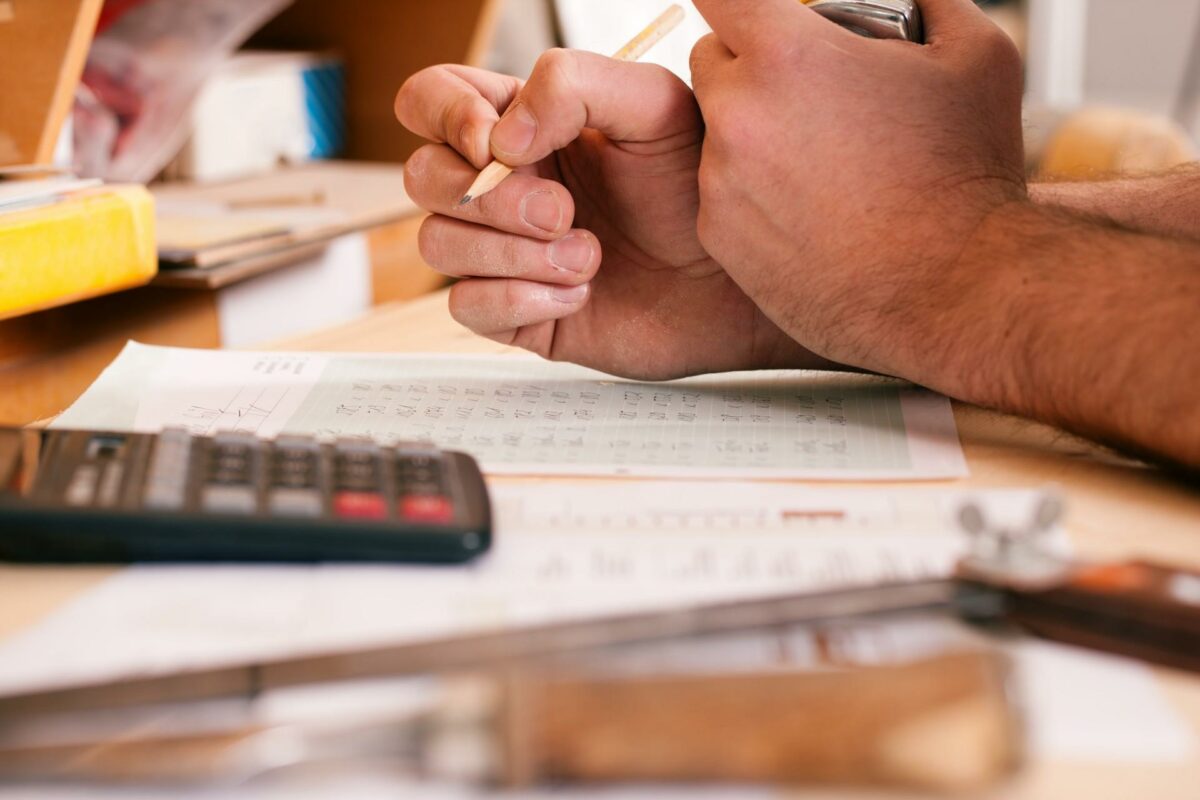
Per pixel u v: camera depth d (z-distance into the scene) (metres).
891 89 0.44
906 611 0.26
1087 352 0.40
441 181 0.50
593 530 0.34
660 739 0.21
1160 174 0.63
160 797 0.21
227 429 0.44
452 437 0.44
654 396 0.51
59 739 0.22
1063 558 0.28
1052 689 0.25
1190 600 0.25
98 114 1.08
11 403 0.81
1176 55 2.54
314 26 1.47
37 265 0.67
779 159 0.44
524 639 0.24
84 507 0.31
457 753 0.21
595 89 0.47
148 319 0.89
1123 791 0.21
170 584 0.30
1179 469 0.38
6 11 0.82
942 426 0.46
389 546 0.31
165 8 1.14
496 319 0.52
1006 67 0.47
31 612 0.29
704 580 0.30
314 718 0.23
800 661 0.25
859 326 0.45
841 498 0.37
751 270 0.47
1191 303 0.39
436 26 1.42
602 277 0.53
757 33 0.45
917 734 0.20
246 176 1.29
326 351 0.57
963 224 0.44
